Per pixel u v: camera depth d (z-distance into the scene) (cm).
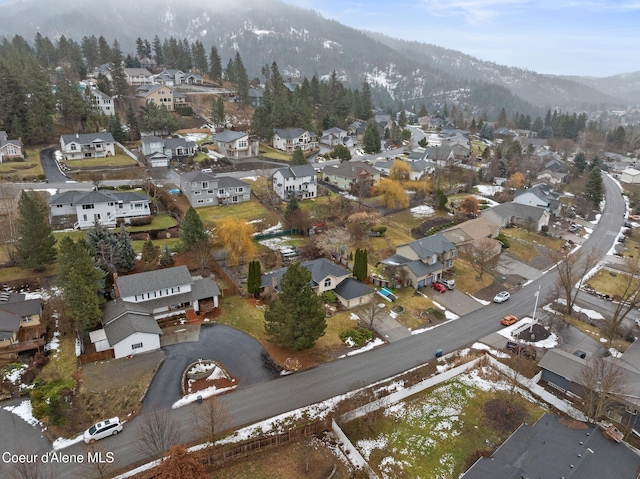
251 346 4728
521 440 3625
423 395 4272
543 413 4100
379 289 6072
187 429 3625
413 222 8531
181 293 5253
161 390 4047
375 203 9256
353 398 4050
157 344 4612
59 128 10869
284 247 7025
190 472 2920
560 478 3203
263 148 12412
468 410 4116
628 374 4172
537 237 8400
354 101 18225
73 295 4472
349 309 5550
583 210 10219
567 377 4291
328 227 7750
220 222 6544
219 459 3366
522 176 11556
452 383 4459
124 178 8881
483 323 5516
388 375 4434
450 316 5638
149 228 7144
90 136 9869
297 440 3628
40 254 5450
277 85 15412
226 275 5884
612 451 3484
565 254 7806
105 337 4494
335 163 11775
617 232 9094
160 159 9812
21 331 4603
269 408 3912
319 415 3862
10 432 3553
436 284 6234
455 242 7306
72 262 4619
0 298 4825
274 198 8812
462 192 10819
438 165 11612
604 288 6644
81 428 3619
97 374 4191
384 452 3628
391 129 16088
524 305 6006
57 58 16762
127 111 12300
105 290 5416
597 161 14588
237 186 8488
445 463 3556
